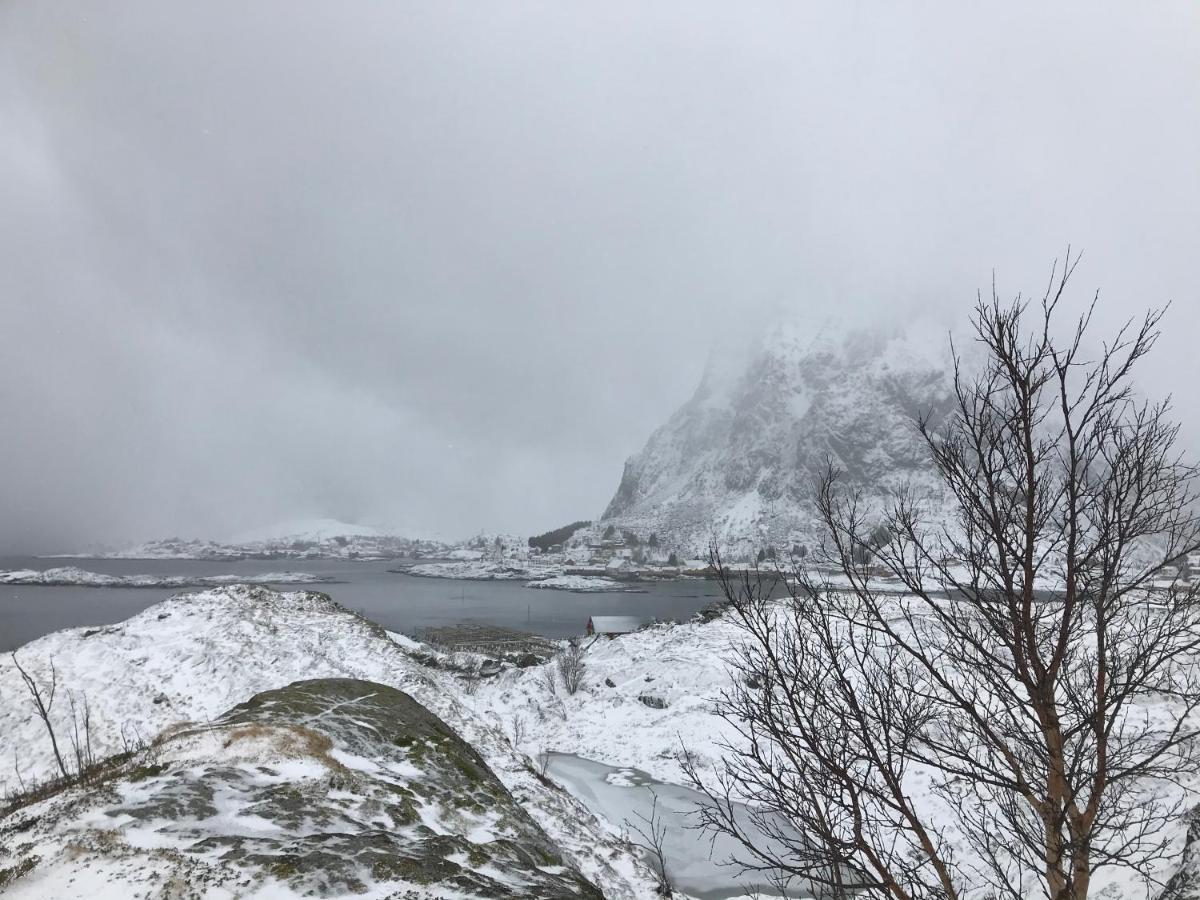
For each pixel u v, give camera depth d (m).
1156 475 3.81
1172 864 7.43
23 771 14.60
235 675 20.34
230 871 5.88
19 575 186.12
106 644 21.08
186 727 11.59
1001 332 3.87
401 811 8.74
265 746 9.64
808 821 4.45
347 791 8.88
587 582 172.50
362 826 7.81
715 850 15.53
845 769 4.41
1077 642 4.49
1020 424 3.88
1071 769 3.96
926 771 14.61
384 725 12.55
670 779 20.97
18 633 74.50
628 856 12.32
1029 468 3.75
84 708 16.97
